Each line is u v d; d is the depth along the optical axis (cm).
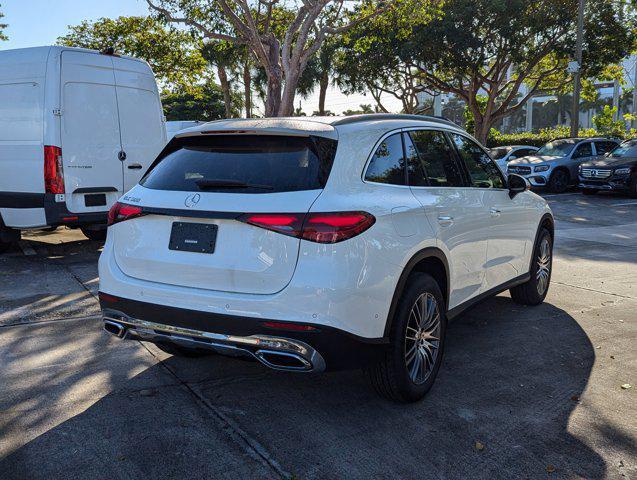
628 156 1745
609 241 988
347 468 291
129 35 2534
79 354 443
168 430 327
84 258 793
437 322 378
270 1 1806
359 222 309
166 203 334
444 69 2739
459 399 372
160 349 443
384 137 367
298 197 308
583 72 2706
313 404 363
